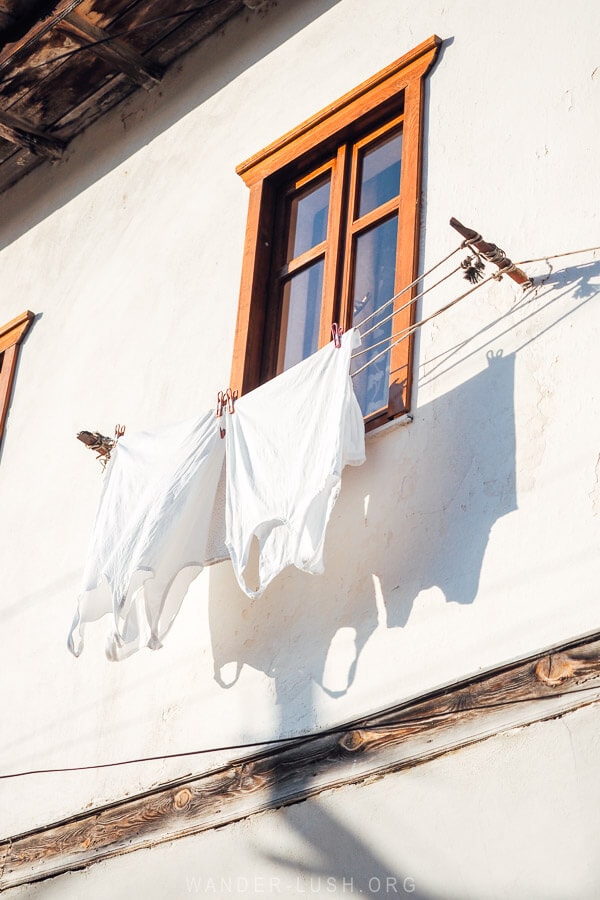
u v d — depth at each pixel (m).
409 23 6.65
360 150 6.65
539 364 5.18
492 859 4.45
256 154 7.06
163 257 7.59
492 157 5.82
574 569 4.68
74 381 7.78
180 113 8.01
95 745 6.28
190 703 5.89
